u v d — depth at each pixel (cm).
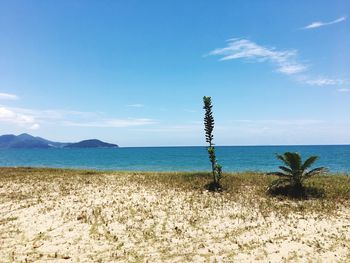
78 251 1241
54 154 17512
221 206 1950
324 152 13975
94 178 3341
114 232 1470
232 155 12719
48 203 2066
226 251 1227
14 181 3092
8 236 1424
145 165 7731
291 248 1244
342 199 2073
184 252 1224
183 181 2947
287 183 2461
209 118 2630
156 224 1591
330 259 1129
